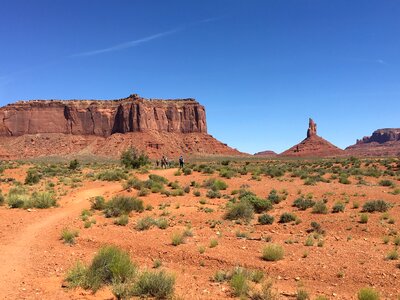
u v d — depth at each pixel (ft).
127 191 94.53
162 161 198.18
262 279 32.53
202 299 27.81
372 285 31.48
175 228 55.06
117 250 33.91
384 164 227.20
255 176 134.21
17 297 27.68
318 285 31.94
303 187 102.83
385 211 64.64
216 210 70.95
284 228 55.62
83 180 127.24
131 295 27.99
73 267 33.86
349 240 47.91
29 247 44.11
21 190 94.17
